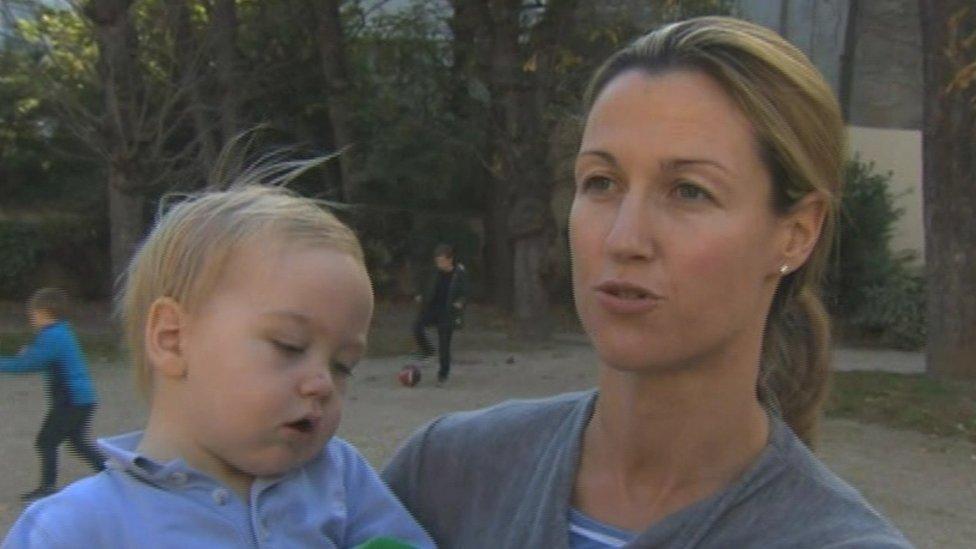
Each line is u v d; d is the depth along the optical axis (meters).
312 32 21.38
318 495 1.90
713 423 1.59
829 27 22.72
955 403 11.34
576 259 1.58
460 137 21.09
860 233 20.05
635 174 1.52
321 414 1.82
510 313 21.66
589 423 1.75
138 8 18.56
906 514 7.88
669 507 1.62
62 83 19.52
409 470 1.97
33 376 13.50
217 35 18.75
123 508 1.77
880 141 22.34
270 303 1.77
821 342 1.84
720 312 1.51
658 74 1.54
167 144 20.09
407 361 15.88
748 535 1.54
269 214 1.86
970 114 12.25
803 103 1.54
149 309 1.85
